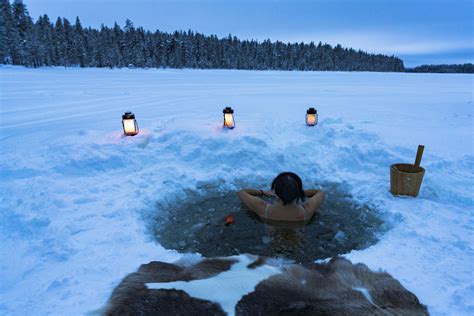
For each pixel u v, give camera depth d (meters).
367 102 12.11
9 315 2.02
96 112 9.41
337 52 97.50
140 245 2.87
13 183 3.81
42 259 2.63
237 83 22.98
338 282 2.31
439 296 2.17
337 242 3.14
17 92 14.29
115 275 2.43
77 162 4.50
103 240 2.90
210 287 2.24
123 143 5.24
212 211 3.79
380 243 2.89
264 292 2.20
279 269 2.49
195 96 13.87
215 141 5.27
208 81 24.97
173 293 2.17
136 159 4.89
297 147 5.29
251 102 11.87
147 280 2.31
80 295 2.19
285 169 4.84
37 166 4.31
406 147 5.20
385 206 3.60
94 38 54.22
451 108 10.39
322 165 4.84
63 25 53.34
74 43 52.28
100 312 2.02
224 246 3.07
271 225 3.47
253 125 6.34
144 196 3.89
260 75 38.34
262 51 78.50
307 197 3.91
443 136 6.43
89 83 20.61
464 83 24.61
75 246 2.78
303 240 3.17
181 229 3.40
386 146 5.27
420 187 3.92
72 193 3.81
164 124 6.51
